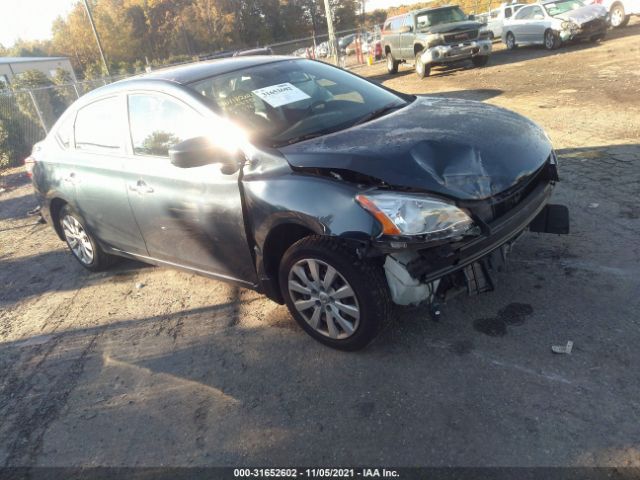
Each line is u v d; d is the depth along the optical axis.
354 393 2.89
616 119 7.10
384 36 17.80
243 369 3.29
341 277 2.96
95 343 3.95
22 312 4.71
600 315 3.13
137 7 61.06
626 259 3.65
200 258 3.86
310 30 69.88
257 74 3.97
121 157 4.11
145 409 3.11
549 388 2.67
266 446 2.65
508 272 3.73
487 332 3.16
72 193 4.66
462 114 3.46
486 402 2.65
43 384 3.55
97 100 4.41
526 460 2.30
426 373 2.92
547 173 3.32
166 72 4.09
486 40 14.68
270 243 3.27
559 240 4.05
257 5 65.12
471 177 2.82
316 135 3.40
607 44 14.66
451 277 2.92
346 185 2.84
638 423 2.38
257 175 3.20
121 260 5.44
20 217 7.93
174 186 3.66
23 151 13.41
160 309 4.28
